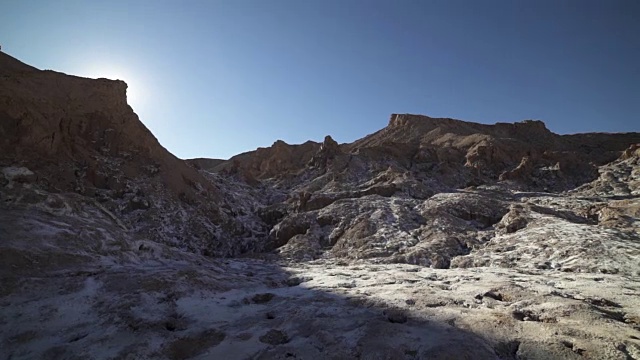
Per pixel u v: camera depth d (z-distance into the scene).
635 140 87.00
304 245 32.12
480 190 51.16
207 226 35.19
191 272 15.68
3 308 11.75
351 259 27.53
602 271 18.70
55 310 11.82
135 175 35.66
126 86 45.28
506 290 13.42
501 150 68.44
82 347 9.35
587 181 56.38
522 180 58.31
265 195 55.72
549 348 8.31
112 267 16.28
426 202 38.47
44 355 9.12
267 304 13.39
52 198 20.77
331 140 73.06
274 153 82.06
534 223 28.92
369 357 8.21
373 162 65.50
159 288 13.67
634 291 14.05
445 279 16.98
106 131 37.94
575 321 9.94
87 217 21.44
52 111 33.81
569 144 90.56
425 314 10.73
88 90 40.19
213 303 13.34
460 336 8.91
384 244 29.47
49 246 16.06
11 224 16.70
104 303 12.34
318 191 54.34
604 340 8.55
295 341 9.48
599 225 28.56
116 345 9.40
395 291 13.80
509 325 9.66
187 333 10.23
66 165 30.81
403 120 110.44
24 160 27.64
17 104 30.33
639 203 31.95
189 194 38.22
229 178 59.34
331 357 8.33
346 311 11.45
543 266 20.80
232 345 9.43
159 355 8.95
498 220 33.56
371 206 37.94
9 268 13.78
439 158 69.25
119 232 20.38
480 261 23.36
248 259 29.91
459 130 98.25
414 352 8.43
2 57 38.06
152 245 20.62
